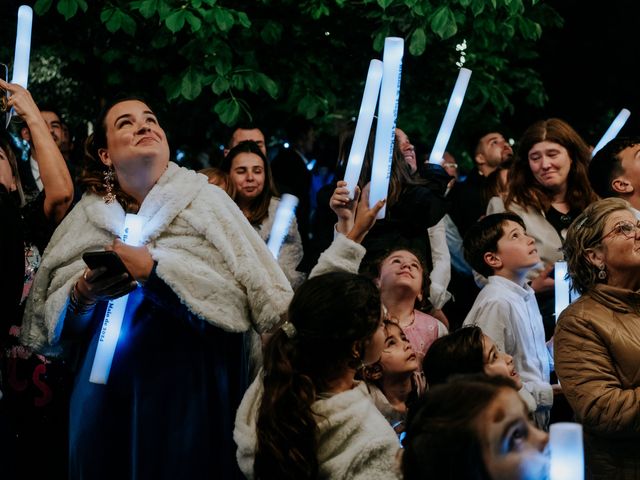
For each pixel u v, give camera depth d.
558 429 2.52
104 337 4.26
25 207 5.01
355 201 4.51
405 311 5.34
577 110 13.26
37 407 4.94
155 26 8.10
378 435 3.52
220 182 6.68
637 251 4.36
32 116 4.98
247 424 3.73
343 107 9.18
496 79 9.17
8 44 8.66
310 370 3.58
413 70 9.02
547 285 6.29
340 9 8.41
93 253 4.00
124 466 4.35
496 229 5.54
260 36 8.19
